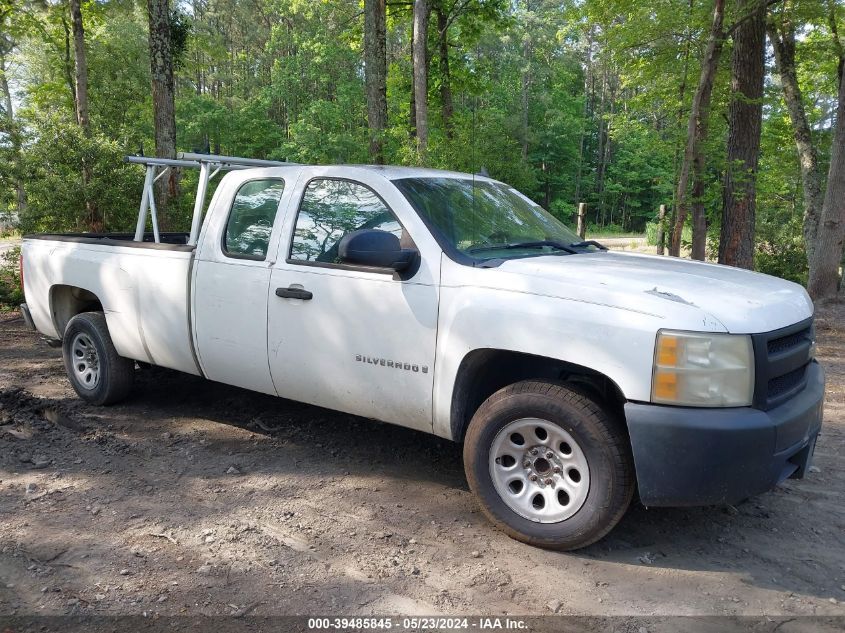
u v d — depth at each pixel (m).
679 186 10.67
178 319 4.70
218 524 3.54
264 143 44.94
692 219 16.06
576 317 3.18
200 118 42.31
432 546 3.38
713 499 3.02
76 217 13.45
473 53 22.98
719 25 10.10
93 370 5.46
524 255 3.88
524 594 2.97
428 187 4.08
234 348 4.43
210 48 20.73
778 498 4.05
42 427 4.92
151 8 13.40
